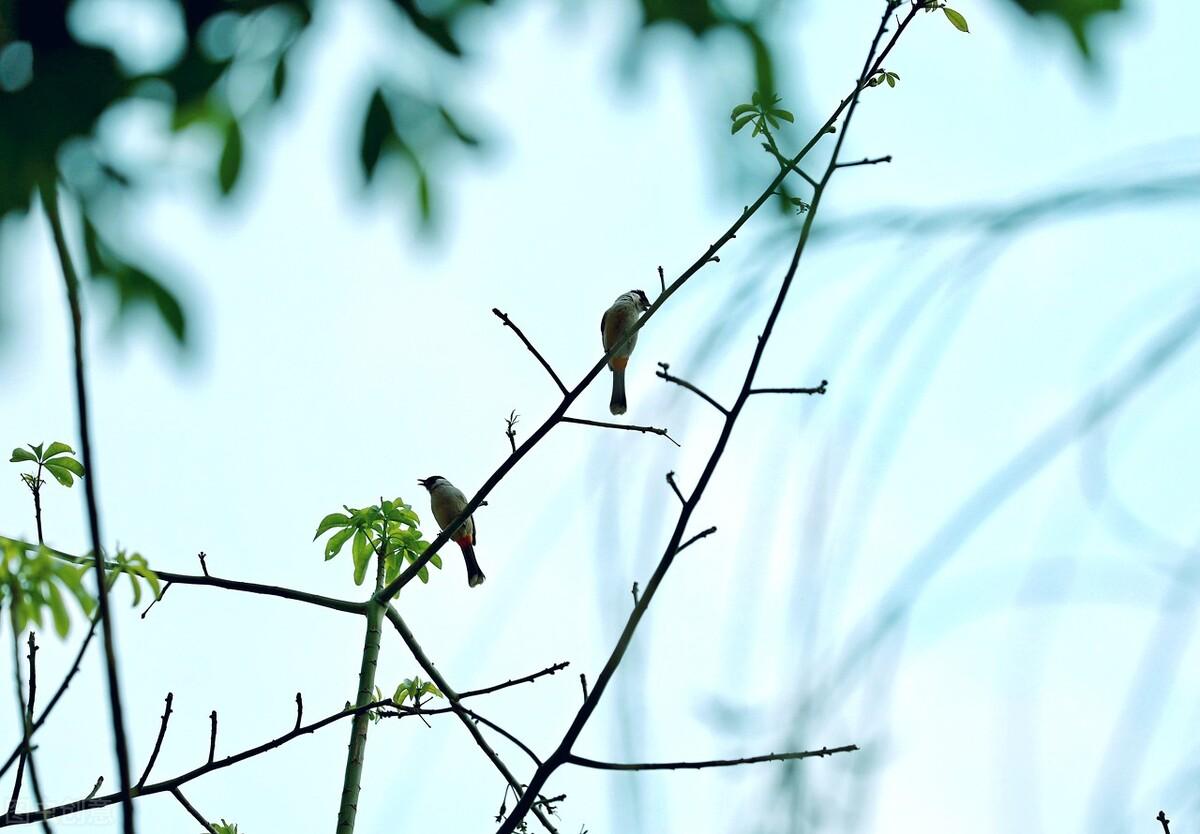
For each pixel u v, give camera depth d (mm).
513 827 6852
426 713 9258
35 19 4344
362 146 5000
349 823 9359
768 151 5438
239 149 4730
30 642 6887
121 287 4969
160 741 7859
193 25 4559
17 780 6422
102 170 4711
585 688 7008
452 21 5004
